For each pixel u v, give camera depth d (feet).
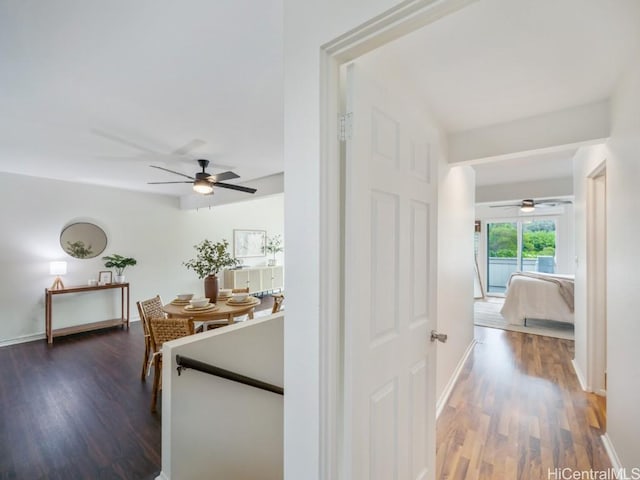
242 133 9.05
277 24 4.65
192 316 11.23
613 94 6.16
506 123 7.70
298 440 3.54
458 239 10.41
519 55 5.05
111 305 17.40
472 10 4.06
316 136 3.32
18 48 5.09
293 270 3.57
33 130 8.71
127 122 8.21
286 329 3.66
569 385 9.46
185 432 5.09
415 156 4.76
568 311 15.15
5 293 14.08
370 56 4.62
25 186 14.57
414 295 4.72
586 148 9.15
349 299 3.39
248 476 6.19
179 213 20.56
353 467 3.41
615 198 6.17
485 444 6.79
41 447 6.97
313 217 3.34
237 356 6.03
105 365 11.68
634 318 5.28
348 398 3.39
